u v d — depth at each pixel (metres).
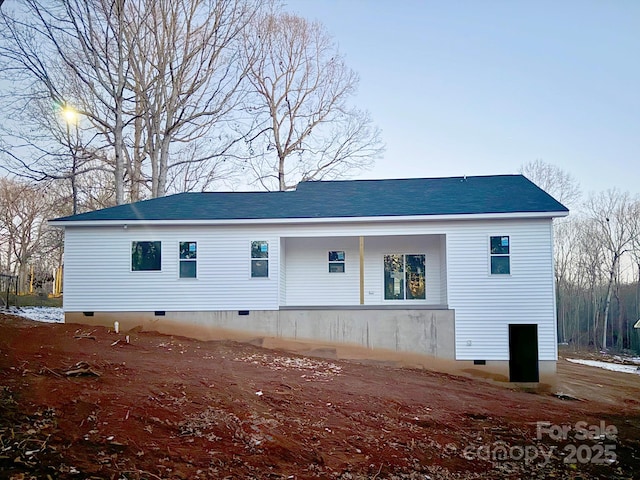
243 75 28.81
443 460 8.04
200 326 17.41
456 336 16.70
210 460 6.69
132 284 17.53
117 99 25.28
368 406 10.44
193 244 17.72
